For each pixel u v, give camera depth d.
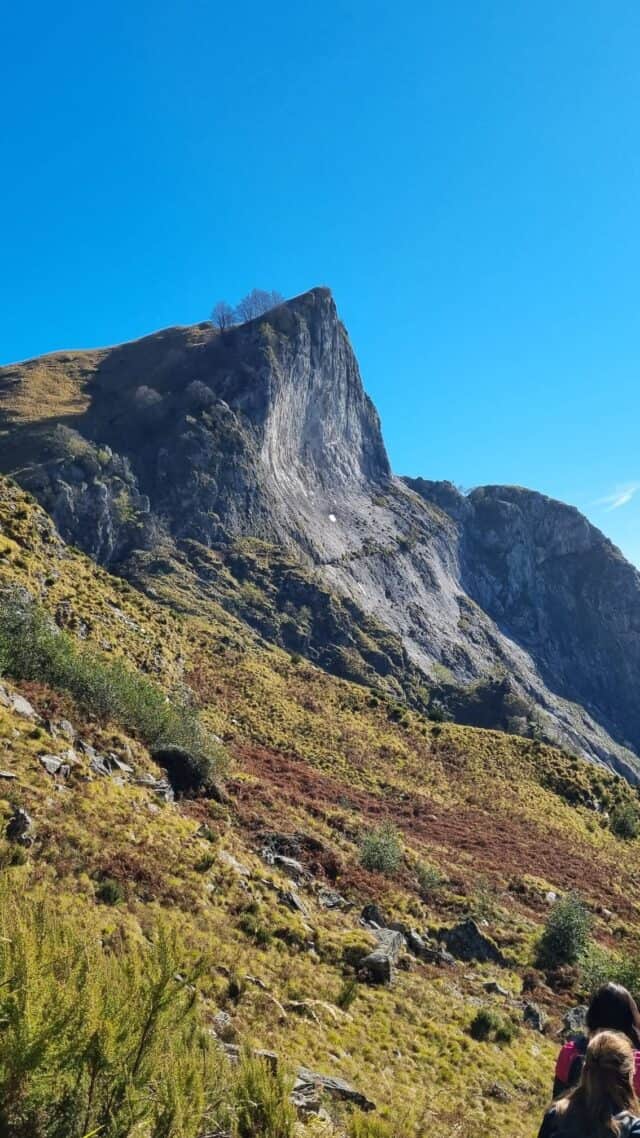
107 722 26.05
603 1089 3.31
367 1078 12.12
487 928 27.53
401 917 24.59
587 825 57.97
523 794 59.69
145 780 23.33
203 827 21.64
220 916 16.41
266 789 33.84
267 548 179.88
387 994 17.12
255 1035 11.63
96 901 13.61
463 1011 18.05
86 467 156.12
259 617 155.12
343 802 41.25
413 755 61.34
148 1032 4.47
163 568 153.50
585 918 27.98
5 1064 3.75
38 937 4.61
